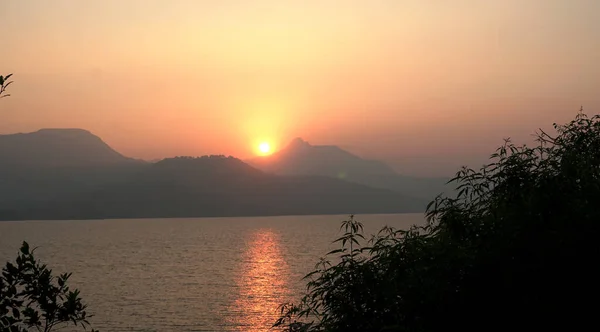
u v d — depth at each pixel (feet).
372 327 20.81
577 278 18.28
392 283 20.72
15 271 22.65
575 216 18.33
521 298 18.56
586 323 18.30
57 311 23.04
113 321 257.96
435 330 19.69
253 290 341.82
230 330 235.81
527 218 18.99
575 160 19.81
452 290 19.57
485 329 19.36
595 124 22.13
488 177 22.09
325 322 22.12
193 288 360.07
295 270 436.76
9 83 21.09
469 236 20.25
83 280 408.87
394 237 22.93
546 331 18.61
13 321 22.36
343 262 22.22
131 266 501.97
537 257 18.49
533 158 21.17
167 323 252.42
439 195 22.39
